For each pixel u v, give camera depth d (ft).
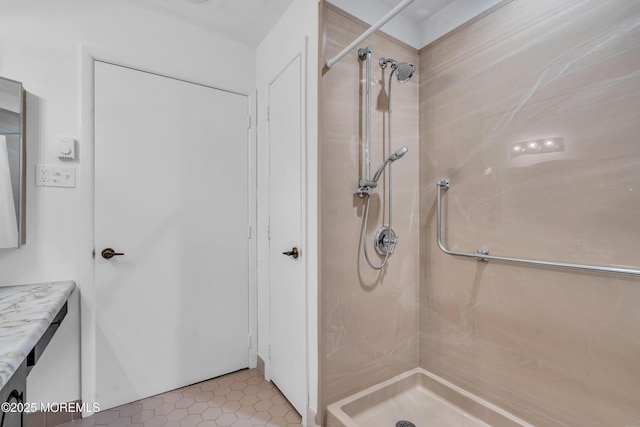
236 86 6.42
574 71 3.66
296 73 5.05
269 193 6.13
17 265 4.44
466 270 4.95
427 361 5.61
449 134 5.19
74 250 4.80
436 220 5.39
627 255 3.27
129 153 5.29
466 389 4.95
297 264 5.00
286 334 5.39
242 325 6.48
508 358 4.38
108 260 5.08
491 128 4.57
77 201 4.83
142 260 5.40
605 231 3.43
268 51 6.17
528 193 4.13
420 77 5.66
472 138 4.83
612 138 3.36
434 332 5.49
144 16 5.41
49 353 4.62
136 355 5.32
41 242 4.58
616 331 3.36
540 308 4.01
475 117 4.79
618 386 3.34
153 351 5.48
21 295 3.96
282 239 5.56
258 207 6.62
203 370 6.01
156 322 5.52
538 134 4.01
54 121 4.66
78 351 4.83
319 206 4.44
